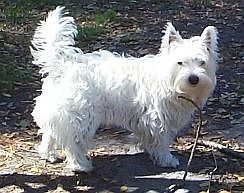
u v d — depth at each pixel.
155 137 1.86
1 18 3.65
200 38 1.78
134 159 1.92
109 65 1.83
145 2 4.26
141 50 3.14
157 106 1.82
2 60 2.86
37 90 2.53
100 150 1.99
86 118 1.78
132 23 3.69
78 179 1.81
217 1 4.29
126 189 1.75
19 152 1.98
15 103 2.41
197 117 2.25
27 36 3.33
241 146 2.03
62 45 1.80
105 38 3.35
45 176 1.83
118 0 4.30
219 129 2.16
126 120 1.85
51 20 1.80
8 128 2.18
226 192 1.72
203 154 1.96
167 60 1.78
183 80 1.74
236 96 2.46
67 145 1.80
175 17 3.88
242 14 3.94
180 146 2.02
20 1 4.07
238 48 3.15
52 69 1.80
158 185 1.77
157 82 1.80
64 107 1.76
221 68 2.82
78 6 4.09
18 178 1.82
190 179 1.80
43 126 1.82
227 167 1.87
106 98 1.81
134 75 1.82
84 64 1.80
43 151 1.92
